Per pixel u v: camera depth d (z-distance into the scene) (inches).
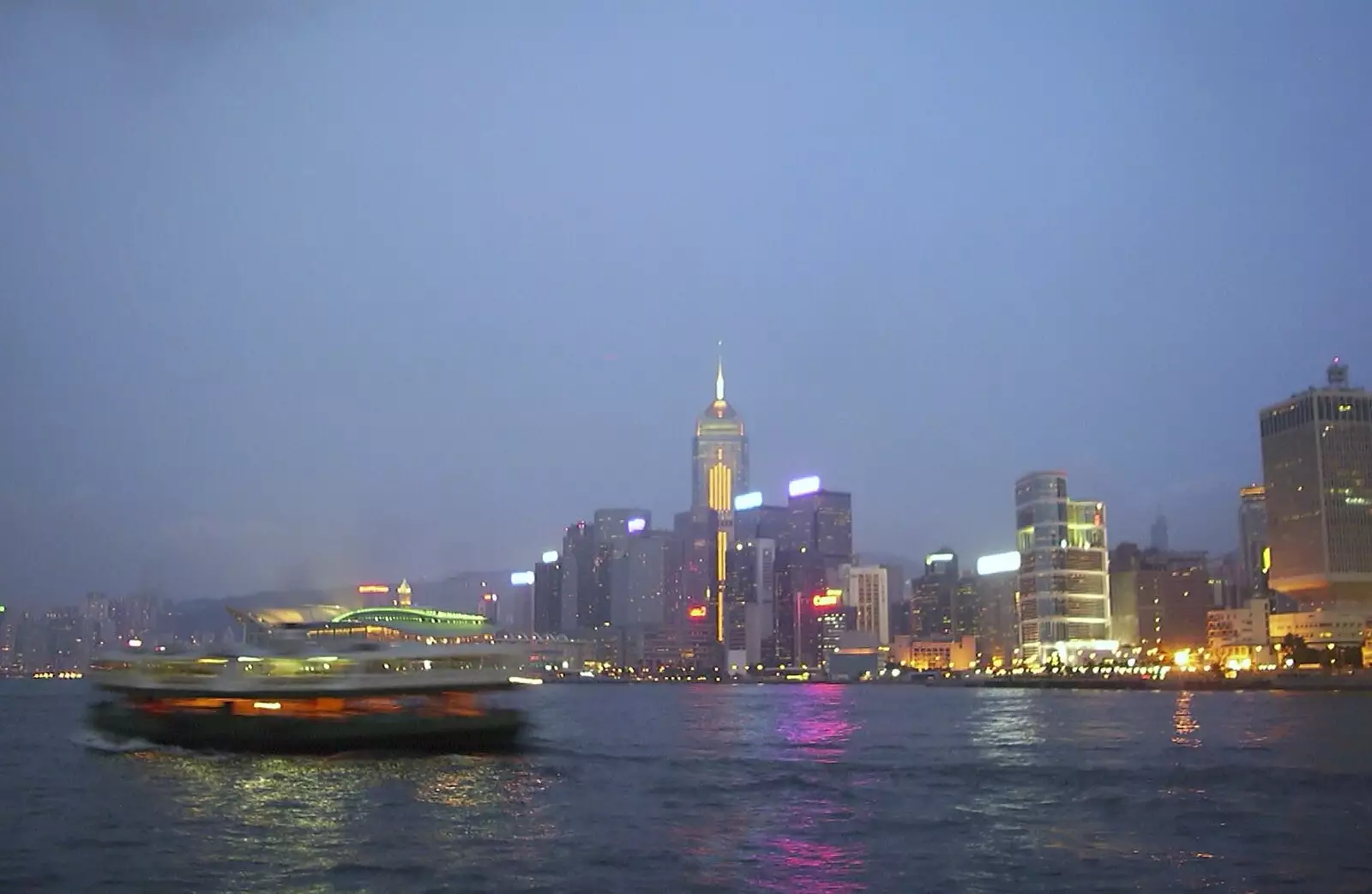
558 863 3157.0
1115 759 6018.7
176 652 6043.3
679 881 2947.8
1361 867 3117.6
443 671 5777.6
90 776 4975.4
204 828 3693.4
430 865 3134.8
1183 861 3189.0
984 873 3041.3
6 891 2839.6
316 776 4953.3
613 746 6909.5
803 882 2942.9
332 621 6796.3
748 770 5359.3
